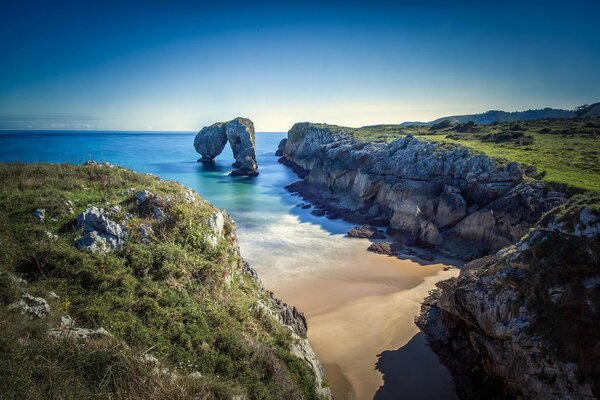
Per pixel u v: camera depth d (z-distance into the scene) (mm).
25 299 12422
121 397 9500
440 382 21219
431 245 43562
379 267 37844
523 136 68125
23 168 25281
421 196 50562
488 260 25219
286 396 14602
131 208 20875
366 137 85750
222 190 80875
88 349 10609
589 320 16109
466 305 21922
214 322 16281
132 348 11938
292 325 24156
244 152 110562
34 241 16641
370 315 28281
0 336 9781
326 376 21578
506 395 18828
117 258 17312
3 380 8336
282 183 91688
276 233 49406
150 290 16156
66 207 19938
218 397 11586
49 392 8695
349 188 68688
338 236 48250
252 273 26156
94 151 135875
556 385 16156
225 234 25078
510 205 39844
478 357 21406
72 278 15367
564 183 37688
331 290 32531
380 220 53312
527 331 18031
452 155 51938
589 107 146500
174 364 12953
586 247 17609
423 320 27172
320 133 110062
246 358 15055
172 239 20047
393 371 22078
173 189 25359
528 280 19000
